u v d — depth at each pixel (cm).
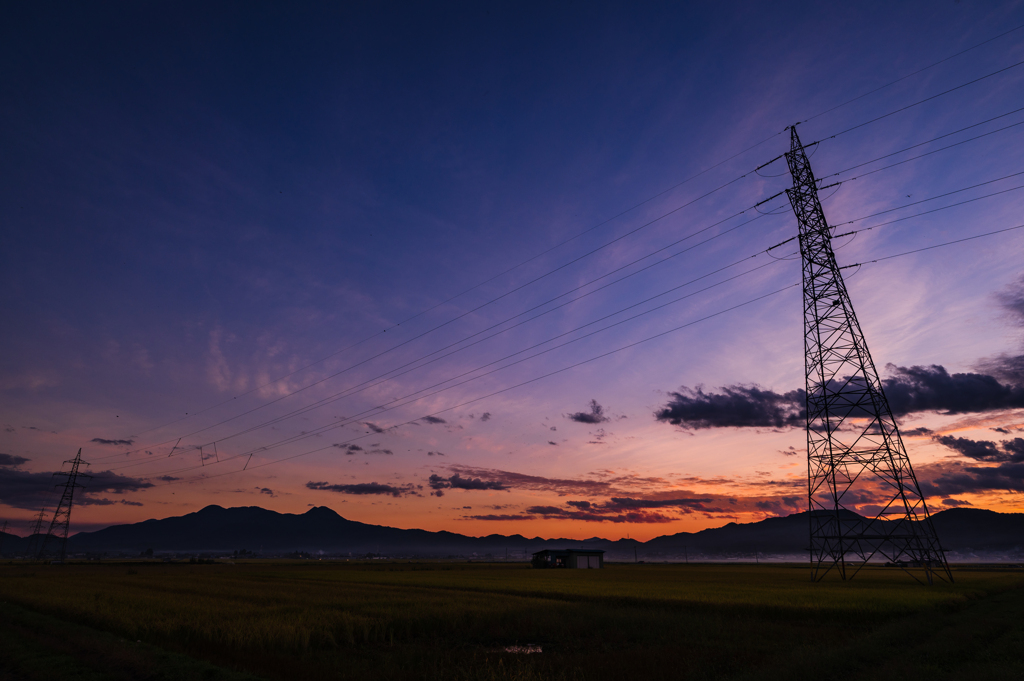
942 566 4875
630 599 3634
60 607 3025
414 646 2291
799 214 5719
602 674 1698
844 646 2036
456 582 5594
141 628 2403
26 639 2075
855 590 4266
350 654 2111
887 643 2106
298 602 3497
